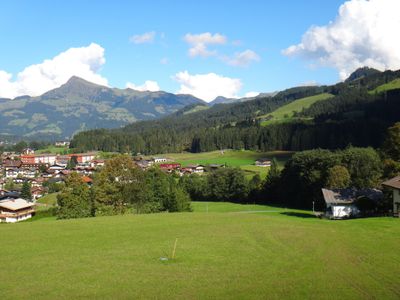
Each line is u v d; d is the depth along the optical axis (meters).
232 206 123.69
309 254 36.31
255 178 152.88
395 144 70.94
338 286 27.38
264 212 93.81
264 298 25.33
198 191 157.62
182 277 29.72
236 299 25.25
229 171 153.00
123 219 62.81
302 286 27.42
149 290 26.97
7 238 46.06
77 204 85.56
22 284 28.53
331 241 41.78
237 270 31.47
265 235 45.84
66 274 30.81
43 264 33.91
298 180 123.81
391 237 43.47
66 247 40.69
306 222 57.56
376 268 31.53
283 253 36.81
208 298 25.45
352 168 106.06
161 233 48.25
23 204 109.38
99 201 87.31
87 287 27.72
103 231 50.34
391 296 25.58
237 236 45.47
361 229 48.81
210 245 40.69
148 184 96.62
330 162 110.75
